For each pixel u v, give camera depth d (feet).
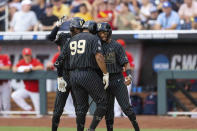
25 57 154.92
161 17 164.76
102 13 165.37
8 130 124.36
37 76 153.58
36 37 167.94
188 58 168.76
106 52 97.19
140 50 171.01
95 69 92.17
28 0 172.96
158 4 168.66
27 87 155.43
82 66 90.17
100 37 97.50
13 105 165.37
